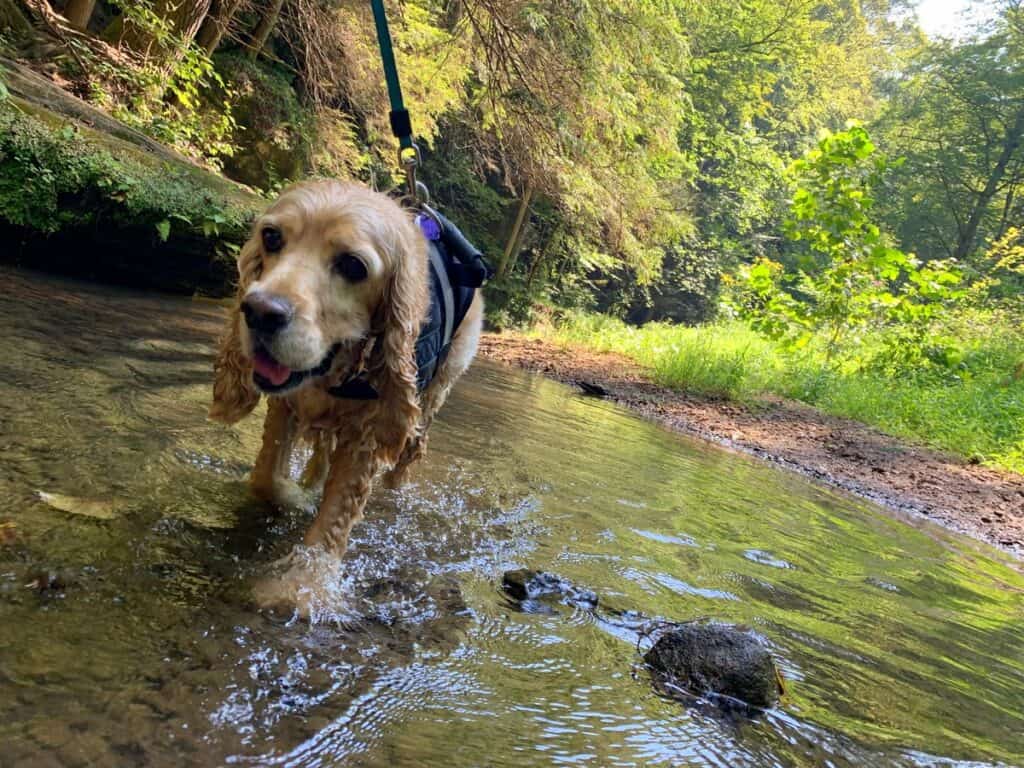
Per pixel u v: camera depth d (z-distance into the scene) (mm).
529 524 854
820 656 652
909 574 995
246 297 546
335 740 399
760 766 466
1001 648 770
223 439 865
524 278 5762
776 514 1180
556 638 587
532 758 426
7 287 1338
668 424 2035
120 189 1659
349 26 3373
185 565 555
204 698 404
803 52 7590
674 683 550
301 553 602
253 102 3293
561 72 3137
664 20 3654
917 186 8625
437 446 1116
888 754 506
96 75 2420
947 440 2301
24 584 469
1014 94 7762
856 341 3381
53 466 655
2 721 348
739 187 7992
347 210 603
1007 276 5664
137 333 1286
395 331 635
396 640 527
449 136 4934
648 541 888
